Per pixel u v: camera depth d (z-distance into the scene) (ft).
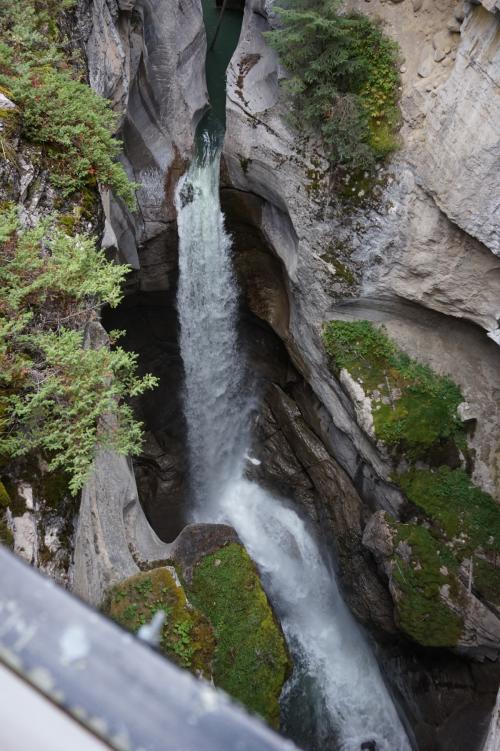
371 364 37.83
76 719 2.57
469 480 35.70
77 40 30.14
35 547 16.07
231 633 30.19
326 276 38.04
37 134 22.38
